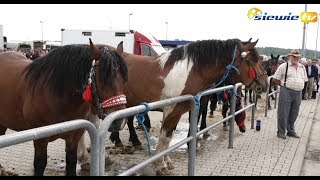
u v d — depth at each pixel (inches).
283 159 232.7
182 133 307.9
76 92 134.1
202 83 189.3
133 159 223.9
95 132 89.7
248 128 334.0
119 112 101.5
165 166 191.0
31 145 242.5
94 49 124.6
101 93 121.8
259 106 497.0
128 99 195.6
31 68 143.3
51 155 224.2
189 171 168.6
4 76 151.9
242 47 193.2
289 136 302.5
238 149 255.0
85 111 144.2
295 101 292.5
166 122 186.1
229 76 213.5
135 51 540.4
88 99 125.2
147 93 189.3
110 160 209.0
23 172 189.8
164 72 187.6
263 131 321.4
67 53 136.3
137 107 114.2
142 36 547.5
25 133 69.3
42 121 140.5
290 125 301.4
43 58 142.7
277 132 299.1
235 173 200.2
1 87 149.9
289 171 208.1
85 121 85.6
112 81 120.3
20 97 144.3
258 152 248.4
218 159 227.8
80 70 132.4
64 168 199.3
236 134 306.0
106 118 96.3
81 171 195.8
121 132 304.7
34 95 138.2
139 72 192.5
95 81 123.8
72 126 81.3
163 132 187.9
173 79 184.2
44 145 137.5
